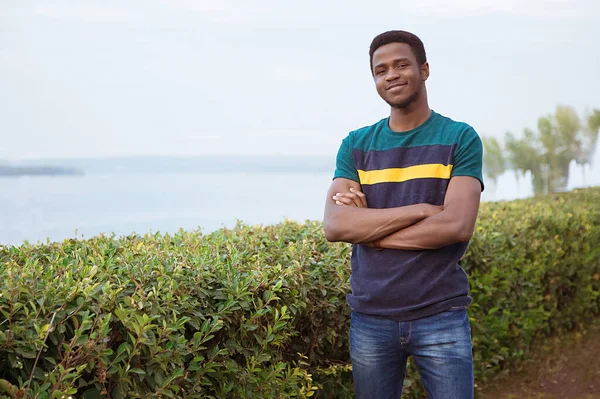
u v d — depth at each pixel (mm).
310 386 2973
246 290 2635
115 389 2139
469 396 2531
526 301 5250
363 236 2576
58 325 2039
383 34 2639
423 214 2514
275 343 2713
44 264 2760
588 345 5801
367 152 2730
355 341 2676
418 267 2529
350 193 2689
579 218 6113
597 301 6512
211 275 2613
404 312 2529
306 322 3105
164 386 2227
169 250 3027
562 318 6000
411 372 4145
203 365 2434
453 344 2508
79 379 2074
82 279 2314
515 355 5258
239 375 2602
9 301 1972
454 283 2547
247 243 3404
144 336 2123
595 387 5008
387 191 2643
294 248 3293
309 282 3029
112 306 2199
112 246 3035
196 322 2416
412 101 2617
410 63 2592
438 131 2611
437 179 2572
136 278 2447
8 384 1834
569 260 5848
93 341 2010
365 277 2623
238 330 2621
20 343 1918
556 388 5016
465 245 2613
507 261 4891
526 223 5328
